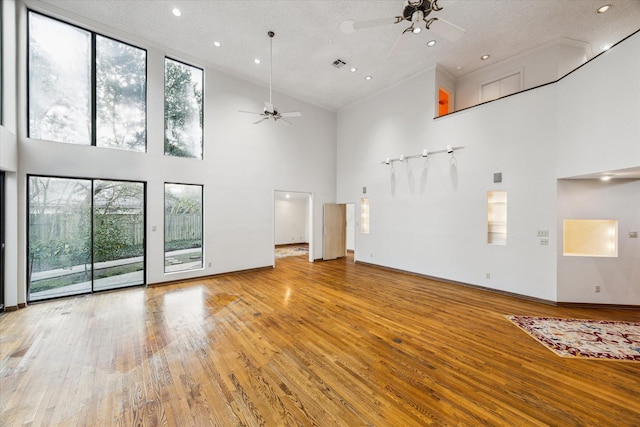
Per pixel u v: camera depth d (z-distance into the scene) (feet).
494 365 8.68
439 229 19.49
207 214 19.80
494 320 12.37
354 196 26.50
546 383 7.76
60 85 14.89
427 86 20.04
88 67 15.61
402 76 21.26
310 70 20.30
